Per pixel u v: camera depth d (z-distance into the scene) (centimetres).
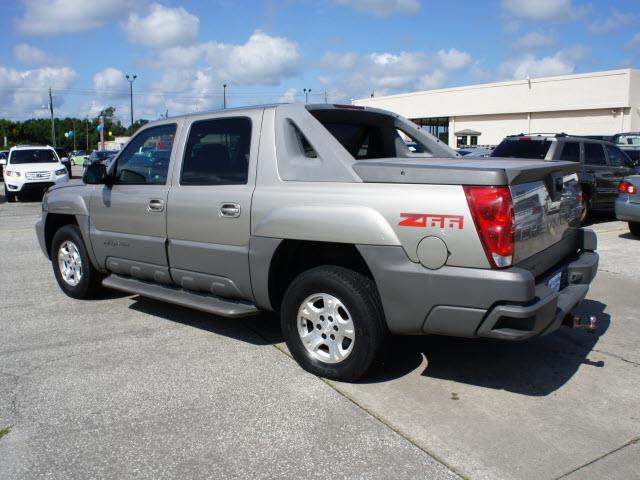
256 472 305
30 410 376
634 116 3488
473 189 349
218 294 482
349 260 424
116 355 469
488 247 345
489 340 498
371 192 385
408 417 362
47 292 676
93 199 585
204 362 452
